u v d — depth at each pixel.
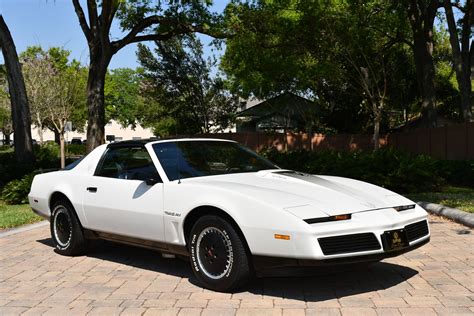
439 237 7.07
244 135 32.09
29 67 33.53
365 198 4.77
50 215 6.61
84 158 6.41
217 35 21.22
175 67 34.81
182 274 5.39
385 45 27.03
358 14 23.27
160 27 20.67
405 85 33.62
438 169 13.90
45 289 4.96
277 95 34.38
